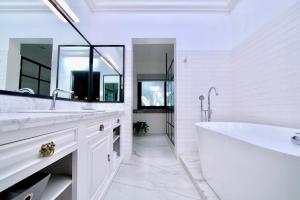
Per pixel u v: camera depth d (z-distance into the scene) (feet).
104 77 8.73
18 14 4.06
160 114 16.21
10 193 2.15
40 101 4.66
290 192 2.72
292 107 5.17
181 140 8.75
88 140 3.84
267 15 6.32
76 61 7.21
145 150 10.35
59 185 3.12
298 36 5.00
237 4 8.39
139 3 8.68
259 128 6.12
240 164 3.79
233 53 8.80
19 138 1.90
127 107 8.66
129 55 8.87
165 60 16.19
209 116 8.45
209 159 5.35
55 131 2.59
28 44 4.39
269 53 6.20
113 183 5.93
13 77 3.85
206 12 9.05
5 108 3.50
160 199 4.96
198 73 8.94
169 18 9.05
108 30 8.92
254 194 3.38
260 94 6.69
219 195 4.69
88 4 8.26
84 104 7.82
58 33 5.89
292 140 4.63
